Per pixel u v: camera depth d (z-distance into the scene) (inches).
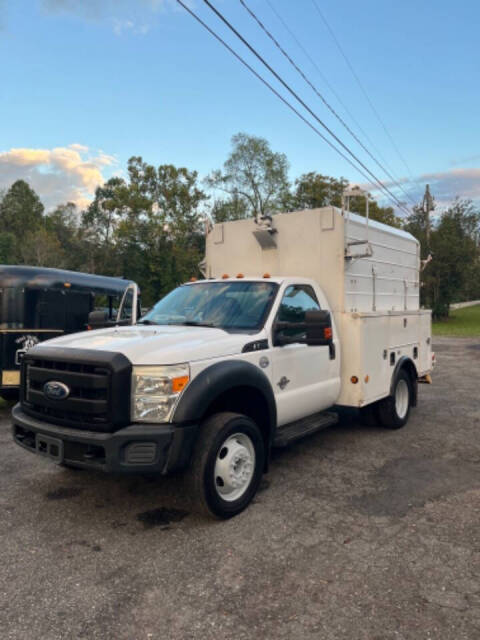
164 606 116.3
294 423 217.2
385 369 260.2
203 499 155.2
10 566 134.5
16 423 169.5
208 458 155.3
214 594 121.0
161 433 146.0
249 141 1764.3
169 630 107.9
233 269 273.6
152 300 1899.6
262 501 177.8
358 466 215.9
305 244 248.1
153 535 152.5
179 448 149.2
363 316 234.7
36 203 3280.0
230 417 164.1
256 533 153.3
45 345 171.6
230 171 1787.6
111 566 134.3
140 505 175.2
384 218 1608.0
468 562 135.5
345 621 110.5
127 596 120.3
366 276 262.1
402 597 119.3
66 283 377.4
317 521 161.3
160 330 185.9
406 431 275.0
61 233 3196.4
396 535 151.3
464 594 120.5
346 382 236.2
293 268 252.1
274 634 106.4
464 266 1432.1
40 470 212.1
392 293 293.4
